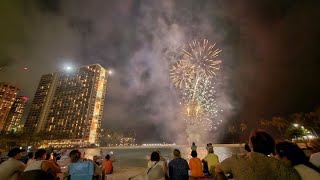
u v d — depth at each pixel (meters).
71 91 166.25
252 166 2.22
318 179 2.15
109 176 11.08
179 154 6.49
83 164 5.71
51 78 177.38
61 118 159.12
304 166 2.33
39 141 129.00
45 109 165.50
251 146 2.53
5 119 152.62
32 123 163.50
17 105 173.75
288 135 71.50
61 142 143.38
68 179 5.74
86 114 151.88
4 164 4.81
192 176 8.45
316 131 65.31
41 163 4.64
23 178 4.30
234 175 2.35
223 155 34.59
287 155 2.42
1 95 152.00
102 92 169.25
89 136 147.38
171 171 6.10
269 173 2.13
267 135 2.47
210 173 8.69
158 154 5.78
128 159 30.81
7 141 109.75
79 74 170.75
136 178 9.99
